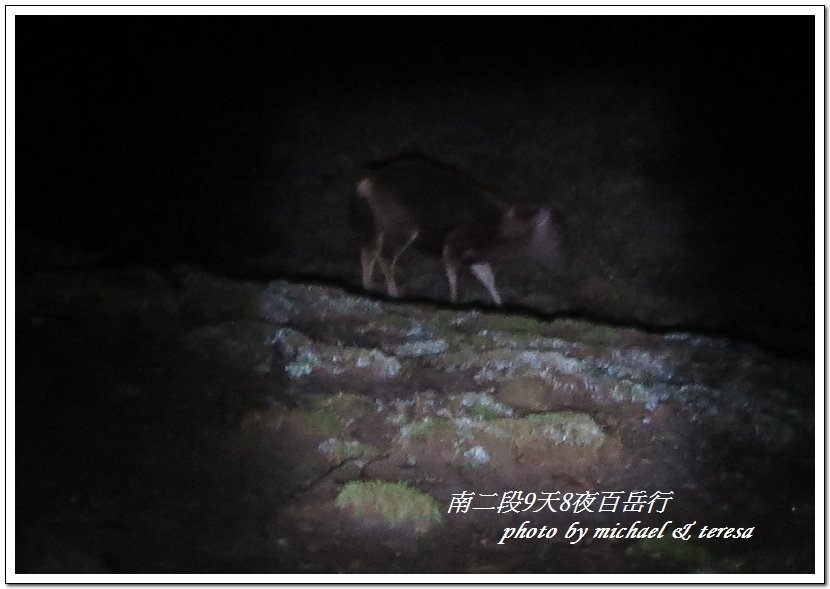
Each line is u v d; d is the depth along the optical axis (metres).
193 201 13.66
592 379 8.91
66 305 9.20
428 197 10.80
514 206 10.96
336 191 14.27
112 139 14.17
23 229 11.73
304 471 7.04
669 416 8.50
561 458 7.50
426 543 6.34
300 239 13.21
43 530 5.86
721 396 8.97
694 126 14.77
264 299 10.13
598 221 13.91
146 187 13.73
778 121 14.30
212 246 12.72
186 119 14.74
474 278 12.05
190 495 6.59
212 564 5.87
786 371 10.00
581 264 12.95
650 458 7.74
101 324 8.94
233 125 14.78
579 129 15.04
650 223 13.89
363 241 11.37
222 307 9.84
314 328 9.69
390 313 10.36
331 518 6.49
